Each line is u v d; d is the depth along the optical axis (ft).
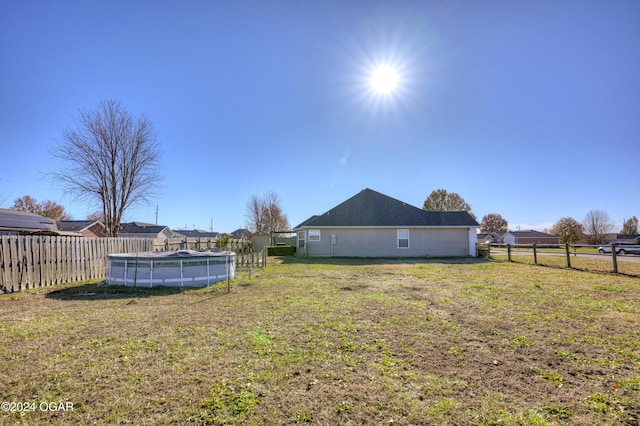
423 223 67.62
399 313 18.17
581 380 9.96
